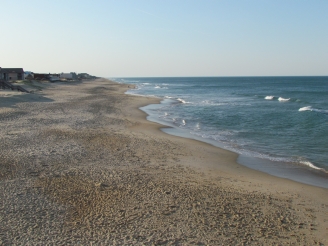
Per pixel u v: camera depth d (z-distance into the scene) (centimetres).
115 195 1036
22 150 1544
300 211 984
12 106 3153
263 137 2195
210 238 792
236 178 1305
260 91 8612
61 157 1462
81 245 737
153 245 750
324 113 3416
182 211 934
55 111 3044
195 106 4291
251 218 912
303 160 1622
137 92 7612
